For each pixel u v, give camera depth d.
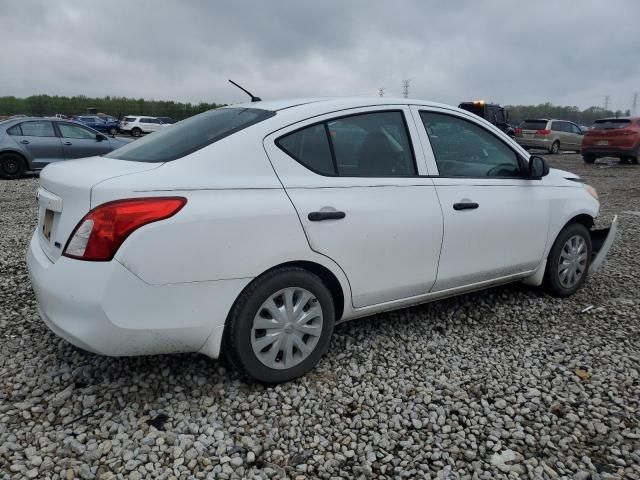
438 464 2.50
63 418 2.76
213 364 3.29
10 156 12.58
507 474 2.44
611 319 4.17
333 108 3.31
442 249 3.61
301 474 2.43
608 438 2.70
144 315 2.62
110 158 3.19
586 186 4.86
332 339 3.71
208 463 2.47
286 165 3.04
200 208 2.69
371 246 3.26
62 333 2.73
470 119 3.96
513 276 4.22
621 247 6.51
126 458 2.48
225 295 2.79
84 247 2.58
